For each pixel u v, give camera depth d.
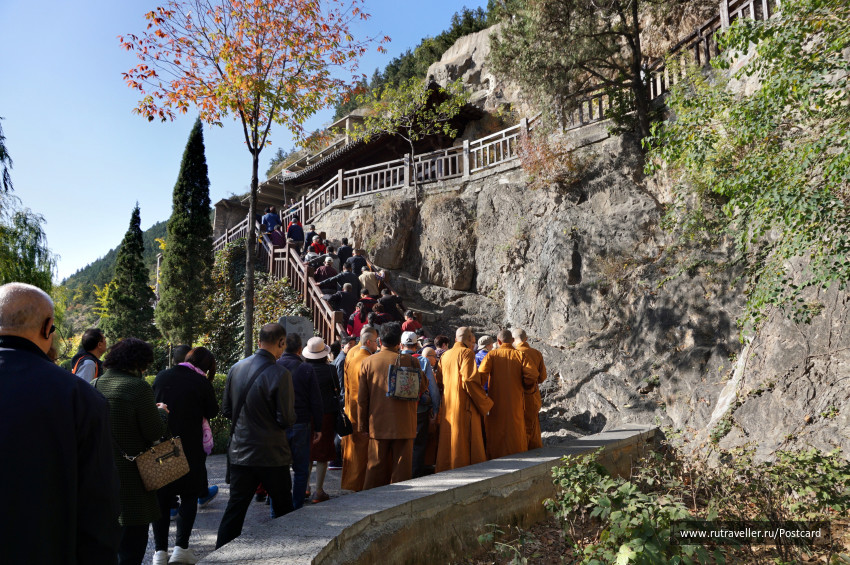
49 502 1.73
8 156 11.62
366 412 5.64
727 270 8.87
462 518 4.43
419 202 16.98
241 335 16.11
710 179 5.75
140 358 3.67
